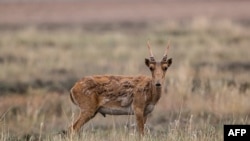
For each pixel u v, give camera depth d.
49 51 107.50
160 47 114.31
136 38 126.81
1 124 60.06
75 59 101.94
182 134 48.25
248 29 132.00
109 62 99.62
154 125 61.97
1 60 100.25
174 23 138.62
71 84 84.38
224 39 118.50
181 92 70.19
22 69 91.25
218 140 48.28
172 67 91.88
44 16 180.50
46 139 51.84
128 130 54.81
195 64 95.44
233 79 81.44
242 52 104.88
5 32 136.75
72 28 150.25
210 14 173.12
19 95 77.56
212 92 71.38
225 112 63.38
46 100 73.50
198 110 64.31
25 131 59.88
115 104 52.06
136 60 99.31
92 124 61.09
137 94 51.09
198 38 120.81
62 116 67.75
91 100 51.84
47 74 89.50
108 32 139.62
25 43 119.50
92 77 52.34
